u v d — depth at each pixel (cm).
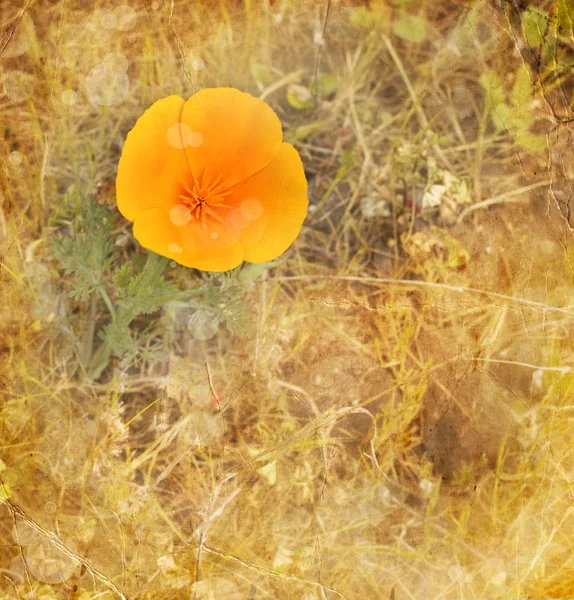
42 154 53
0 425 52
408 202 54
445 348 54
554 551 54
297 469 53
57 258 52
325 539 53
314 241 54
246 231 51
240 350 53
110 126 53
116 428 53
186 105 50
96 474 52
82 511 52
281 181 51
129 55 53
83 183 53
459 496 54
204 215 50
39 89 53
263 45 54
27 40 53
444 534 54
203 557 53
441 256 54
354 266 54
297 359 54
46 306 53
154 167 50
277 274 54
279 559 53
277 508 53
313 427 54
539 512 54
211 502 53
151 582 52
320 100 54
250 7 54
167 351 53
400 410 54
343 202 54
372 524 53
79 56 53
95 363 53
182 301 53
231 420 53
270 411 53
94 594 52
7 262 52
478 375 54
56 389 53
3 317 52
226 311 53
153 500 53
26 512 52
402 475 54
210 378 53
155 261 52
